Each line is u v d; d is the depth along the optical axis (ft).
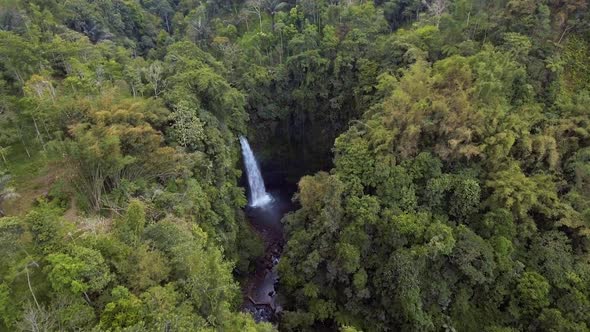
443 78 119.44
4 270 69.87
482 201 110.32
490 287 103.96
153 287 70.44
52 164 99.66
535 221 111.86
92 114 96.32
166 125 116.57
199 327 67.87
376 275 106.32
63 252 69.46
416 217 104.78
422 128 113.09
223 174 128.98
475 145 111.65
